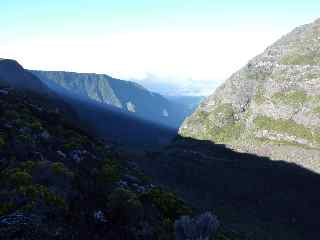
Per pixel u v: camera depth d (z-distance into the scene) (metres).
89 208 34.28
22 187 30.23
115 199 35.84
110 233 32.50
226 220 108.06
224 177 157.00
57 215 29.92
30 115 54.06
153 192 45.84
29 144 41.03
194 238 30.64
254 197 142.12
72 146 48.19
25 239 25.89
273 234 110.75
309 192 145.12
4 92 63.47
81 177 40.47
